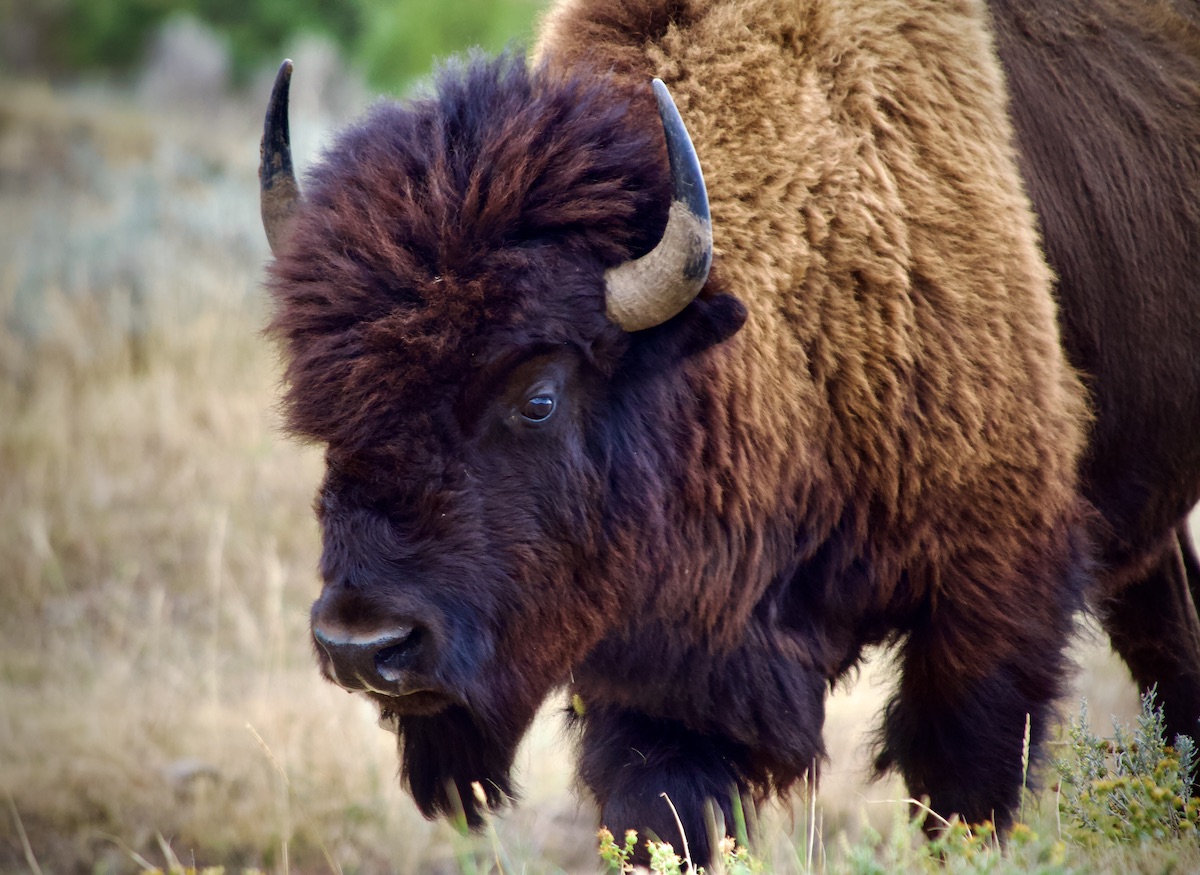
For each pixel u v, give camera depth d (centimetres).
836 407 1337
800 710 1367
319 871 1914
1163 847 1212
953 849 1156
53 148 6525
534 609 1177
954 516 1343
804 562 1380
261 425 3478
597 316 1175
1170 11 1736
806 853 1385
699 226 1141
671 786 1304
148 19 8825
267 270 1213
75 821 2056
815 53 1370
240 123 7356
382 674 1101
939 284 1335
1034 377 1368
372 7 8175
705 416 1271
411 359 1105
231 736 2283
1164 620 1733
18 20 9050
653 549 1252
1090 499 1573
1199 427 1666
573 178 1176
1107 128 1588
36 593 2888
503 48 1325
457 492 1122
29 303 3897
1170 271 1619
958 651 1357
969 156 1396
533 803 2078
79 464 3325
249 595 2895
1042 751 1391
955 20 1456
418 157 1180
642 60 1357
